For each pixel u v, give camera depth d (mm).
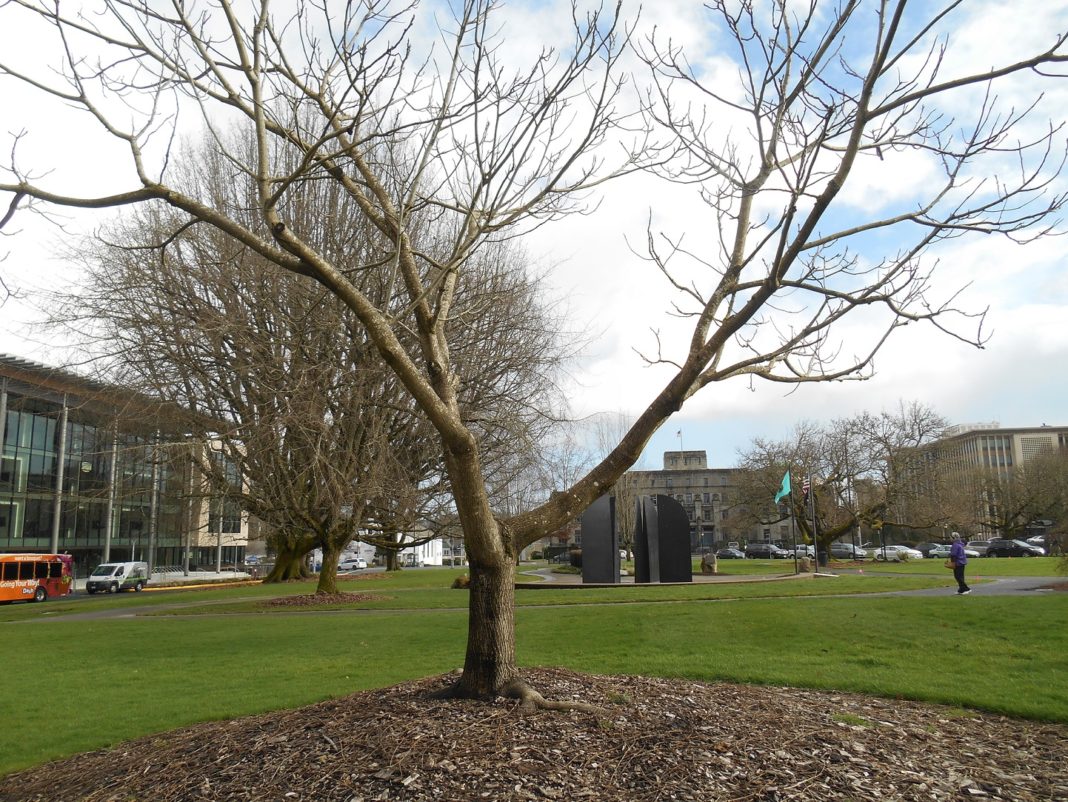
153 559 58844
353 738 5508
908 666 10742
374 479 20328
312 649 14484
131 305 20797
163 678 11938
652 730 5582
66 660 14367
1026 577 26953
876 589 22359
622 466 6578
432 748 5164
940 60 5277
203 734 6766
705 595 21609
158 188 5906
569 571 47656
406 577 45375
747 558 75750
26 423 47969
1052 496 60969
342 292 5922
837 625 14484
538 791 4582
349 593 25859
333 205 20531
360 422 21172
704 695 7012
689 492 119812
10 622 22969
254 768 5258
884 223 5836
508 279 21531
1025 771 5547
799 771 5043
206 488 27891
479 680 6270
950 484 52844
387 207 7047
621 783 4723
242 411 23031
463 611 20594
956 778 5230
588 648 13172
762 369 6766
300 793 4742
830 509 48594
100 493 27984
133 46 5770
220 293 20156
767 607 17250
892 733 6332
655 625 15359
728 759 5133
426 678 7465
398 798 4539
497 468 23047
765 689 8430
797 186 5215
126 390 21969
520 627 15953
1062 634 12422
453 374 7004
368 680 10922
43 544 49500
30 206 6082
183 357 21000
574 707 5922
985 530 77000
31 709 9844
